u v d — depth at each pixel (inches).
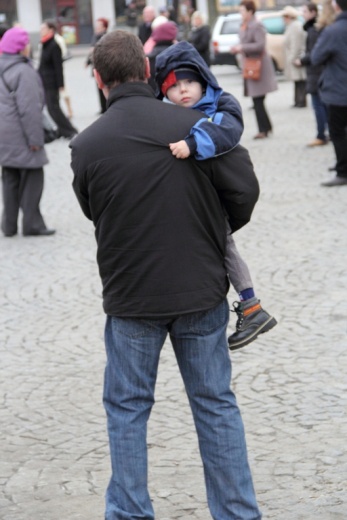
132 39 200.4
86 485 251.4
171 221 192.4
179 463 260.8
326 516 225.0
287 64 1099.9
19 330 396.5
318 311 389.7
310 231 528.1
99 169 194.1
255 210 592.7
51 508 239.0
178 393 313.9
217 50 1637.6
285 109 1113.4
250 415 291.3
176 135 193.0
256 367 331.9
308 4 790.5
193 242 194.2
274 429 279.3
